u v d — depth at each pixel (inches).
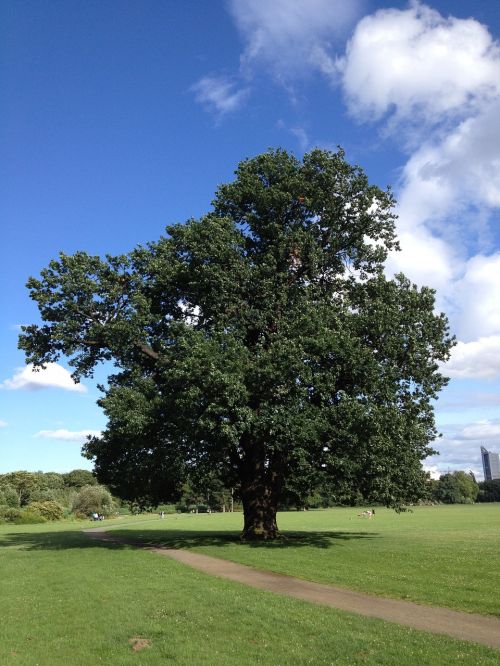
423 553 918.4
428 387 1129.4
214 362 979.3
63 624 477.7
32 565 888.3
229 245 1162.0
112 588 637.9
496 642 403.2
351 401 988.6
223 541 1218.0
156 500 1354.6
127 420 1048.2
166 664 362.0
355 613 493.7
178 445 1098.1
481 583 637.9
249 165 1300.4
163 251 1213.7
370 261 1336.1
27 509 3651.6
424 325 1141.1
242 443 1215.6
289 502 1386.6
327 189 1263.5
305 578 692.1
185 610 509.4
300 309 1104.8
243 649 389.1
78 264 1164.5
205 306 1200.2
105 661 374.9
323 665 353.7
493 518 2554.1
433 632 429.1
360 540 1187.9
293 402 992.9
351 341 1015.0
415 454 1102.4
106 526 2650.1
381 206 1305.4
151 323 1216.8
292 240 1209.4
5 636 443.8
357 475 1048.2
